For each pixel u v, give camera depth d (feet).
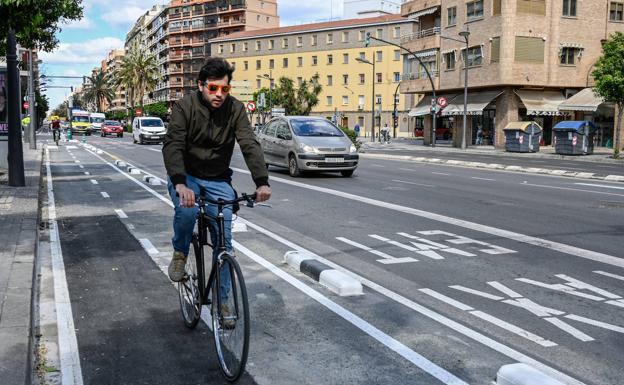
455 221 32.07
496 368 12.81
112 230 29.48
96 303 17.65
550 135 143.95
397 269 21.65
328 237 27.66
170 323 15.89
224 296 12.64
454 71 151.74
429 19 169.17
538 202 40.09
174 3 403.95
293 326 15.51
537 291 18.79
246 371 12.72
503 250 24.72
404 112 274.16
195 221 13.69
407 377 12.35
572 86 139.13
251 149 13.25
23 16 31.40
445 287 19.25
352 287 18.38
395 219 32.76
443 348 13.98
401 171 67.97
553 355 13.56
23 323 13.93
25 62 69.26
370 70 284.00
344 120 294.05
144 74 289.74
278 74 319.47
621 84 91.25
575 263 22.49
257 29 366.02
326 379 12.28
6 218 29.53
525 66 134.10
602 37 140.87
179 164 12.89
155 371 12.76
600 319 16.12
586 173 63.87
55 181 53.57
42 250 24.93
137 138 142.10
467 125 154.81
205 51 382.22
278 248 25.21
